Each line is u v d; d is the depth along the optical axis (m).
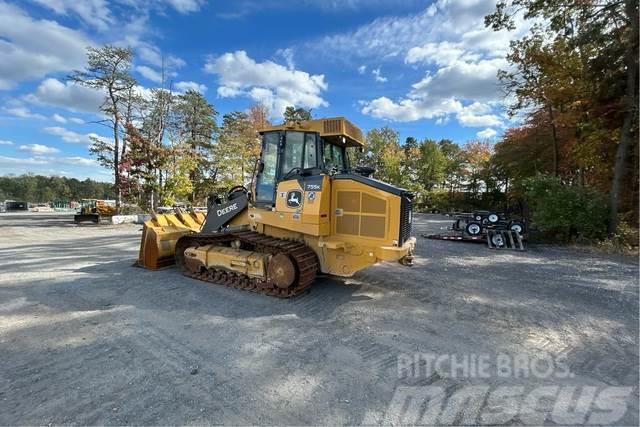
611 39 10.71
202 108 28.98
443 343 3.54
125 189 18.33
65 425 2.21
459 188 37.22
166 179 18.88
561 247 10.34
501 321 4.18
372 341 3.57
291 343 3.49
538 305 4.80
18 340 3.49
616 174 10.64
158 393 2.59
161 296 5.00
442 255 8.84
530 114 16.27
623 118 11.03
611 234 10.38
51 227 16.20
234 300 4.86
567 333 3.84
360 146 6.10
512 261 8.05
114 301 4.74
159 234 6.63
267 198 5.52
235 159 22.84
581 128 11.80
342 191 4.98
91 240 11.24
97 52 19.34
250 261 5.26
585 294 5.35
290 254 4.92
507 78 14.62
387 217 4.66
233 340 3.55
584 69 11.52
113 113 20.33
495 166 21.61
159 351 3.28
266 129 5.58
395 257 4.51
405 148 46.94
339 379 2.82
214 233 6.11
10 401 2.46
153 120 21.22
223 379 2.80
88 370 2.91
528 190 11.97
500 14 11.53
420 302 4.87
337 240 4.99
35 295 4.97
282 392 2.63
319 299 4.95
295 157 5.38
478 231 12.16
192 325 3.94
